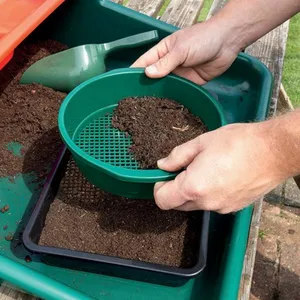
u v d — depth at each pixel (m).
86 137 0.94
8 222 0.99
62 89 1.25
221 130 0.69
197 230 0.91
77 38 1.39
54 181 0.96
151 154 0.87
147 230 0.91
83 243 0.89
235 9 1.00
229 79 1.29
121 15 1.29
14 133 1.15
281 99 1.72
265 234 1.52
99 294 0.86
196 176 0.65
